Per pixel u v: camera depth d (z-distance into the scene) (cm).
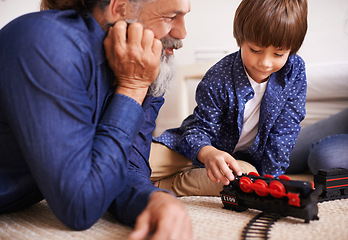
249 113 111
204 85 110
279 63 95
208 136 110
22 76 59
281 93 106
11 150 70
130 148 67
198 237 64
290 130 109
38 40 59
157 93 83
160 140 116
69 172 59
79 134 61
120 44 65
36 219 78
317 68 167
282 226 70
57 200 61
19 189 73
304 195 70
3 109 63
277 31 89
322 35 228
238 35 101
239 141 116
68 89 60
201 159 97
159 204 56
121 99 68
